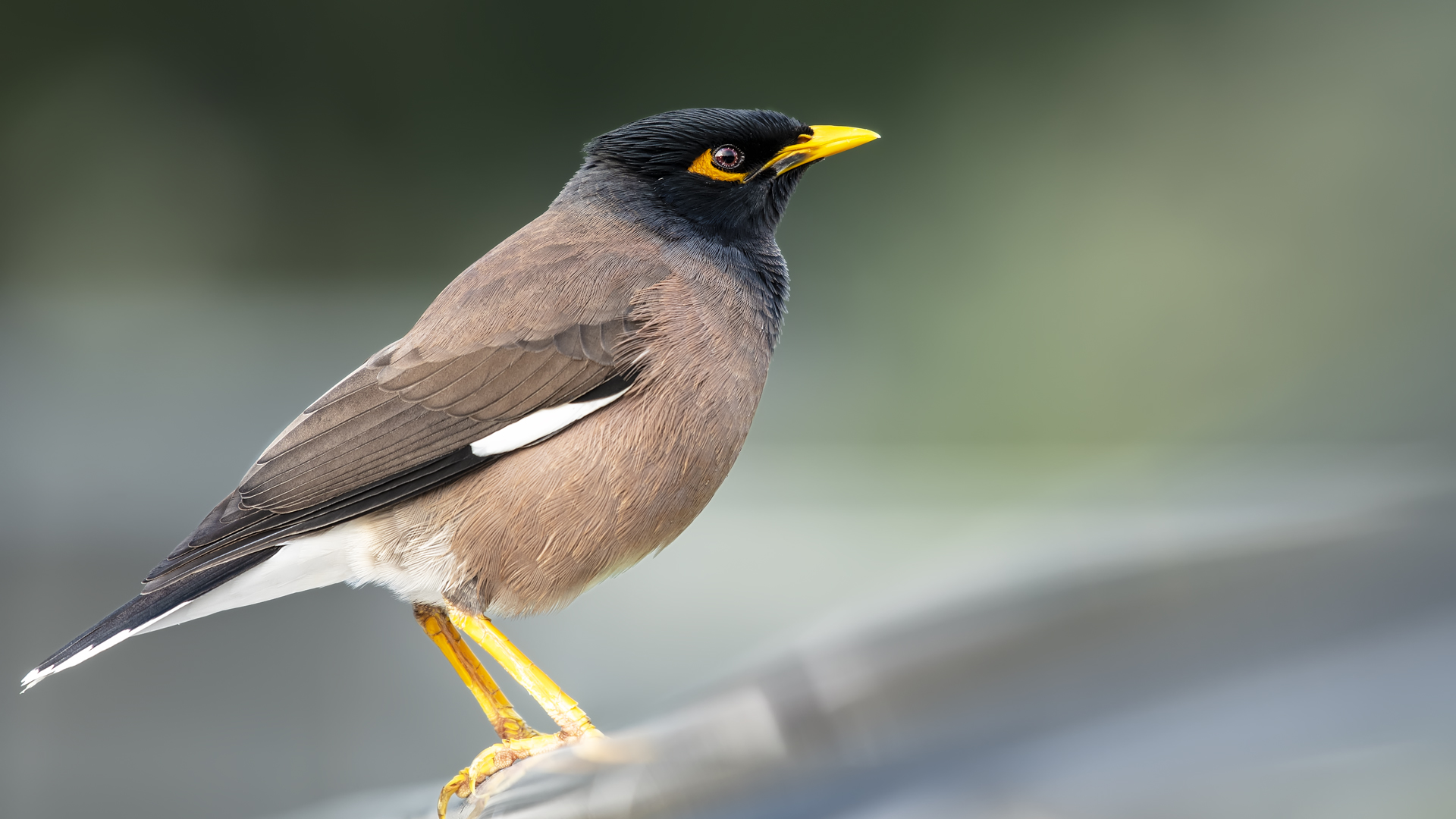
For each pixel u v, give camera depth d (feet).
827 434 13.80
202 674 9.50
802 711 5.74
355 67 16.98
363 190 16.99
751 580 9.66
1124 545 5.70
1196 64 16.22
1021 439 14.71
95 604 9.64
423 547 8.84
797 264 16.11
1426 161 15.57
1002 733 4.80
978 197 16.29
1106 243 15.89
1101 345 15.40
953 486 10.93
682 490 8.86
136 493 9.78
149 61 16.70
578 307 8.86
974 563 7.04
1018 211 16.24
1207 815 3.88
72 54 16.65
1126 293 15.57
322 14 16.92
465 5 17.04
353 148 16.98
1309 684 4.08
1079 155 16.30
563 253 8.90
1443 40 15.53
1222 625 4.59
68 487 9.88
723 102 17.30
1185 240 15.76
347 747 9.48
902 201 16.40
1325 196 15.74
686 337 8.86
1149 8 16.35
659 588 9.62
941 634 5.55
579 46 17.21
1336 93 15.88
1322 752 3.80
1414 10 15.66
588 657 9.55
